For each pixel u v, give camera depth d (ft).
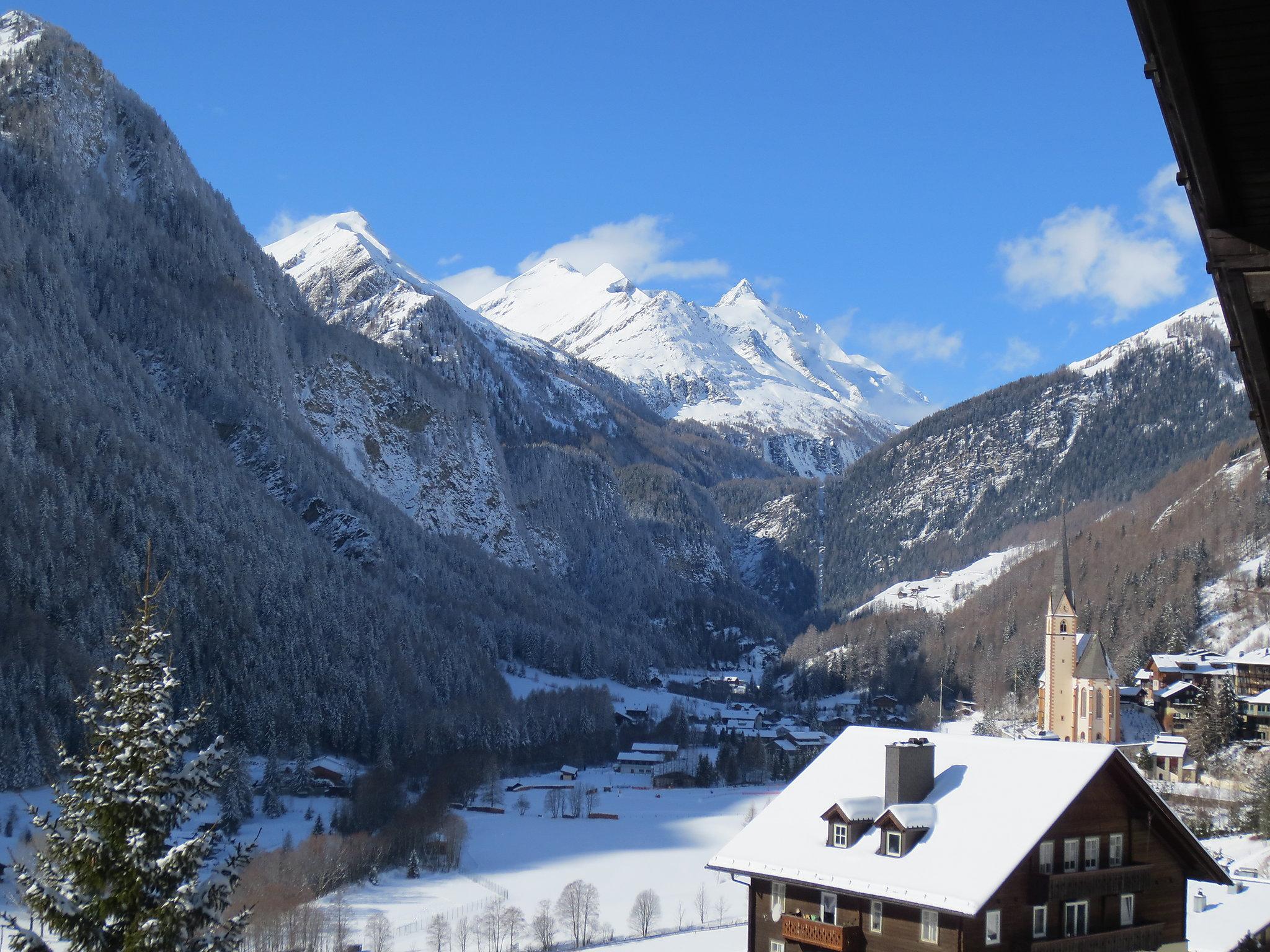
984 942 157.79
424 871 450.71
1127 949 169.58
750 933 179.11
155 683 107.04
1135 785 173.78
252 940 323.37
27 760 486.38
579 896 369.09
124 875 100.53
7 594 614.34
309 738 639.76
